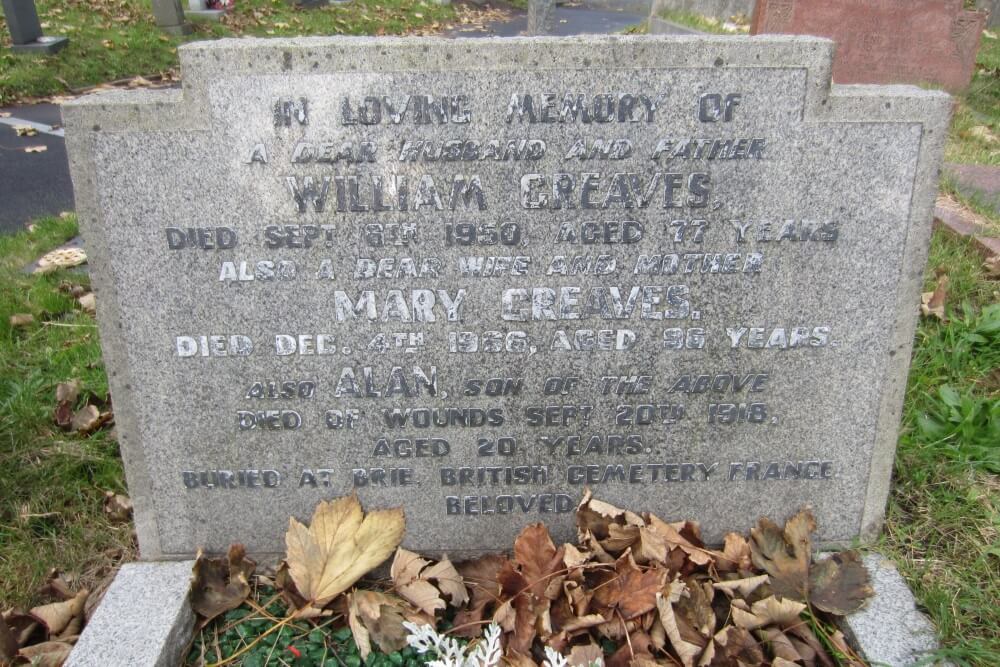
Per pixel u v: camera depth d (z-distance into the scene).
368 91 1.90
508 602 2.06
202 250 2.03
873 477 2.31
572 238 2.04
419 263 2.06
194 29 10.54
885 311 2.13
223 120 1.92
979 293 3.49
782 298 2.11
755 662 1.98
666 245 2.05
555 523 2.38
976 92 6.97
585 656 1.95
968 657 1.96
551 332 2.14
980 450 2.63
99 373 3.22
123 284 2.06
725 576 2.23
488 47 1.88
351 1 13.69
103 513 2.61
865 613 2.10
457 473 2.30
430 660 1.91
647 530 2.19
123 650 2.00
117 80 8.59
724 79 1.91
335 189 1.98
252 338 2.12
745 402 2.23
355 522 2.23
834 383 2.21
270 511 2.32
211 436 2.23
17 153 6.66
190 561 2.34
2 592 2.30
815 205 2.02
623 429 2.26
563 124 1.94
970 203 4.28
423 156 1.96
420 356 2.16
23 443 2.82
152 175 1.96
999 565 2.27
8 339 3.45
